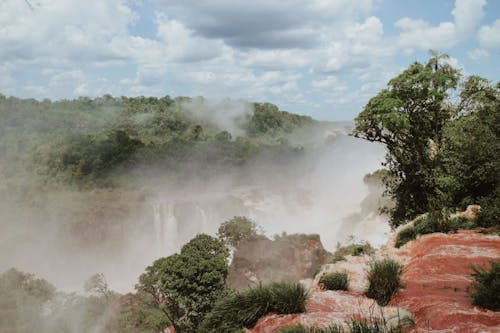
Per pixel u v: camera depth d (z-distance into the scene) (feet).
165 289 102.78
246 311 23.90
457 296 24.57
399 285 27.73
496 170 59.41
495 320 19.62
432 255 36.96
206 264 101.30
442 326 19.79
